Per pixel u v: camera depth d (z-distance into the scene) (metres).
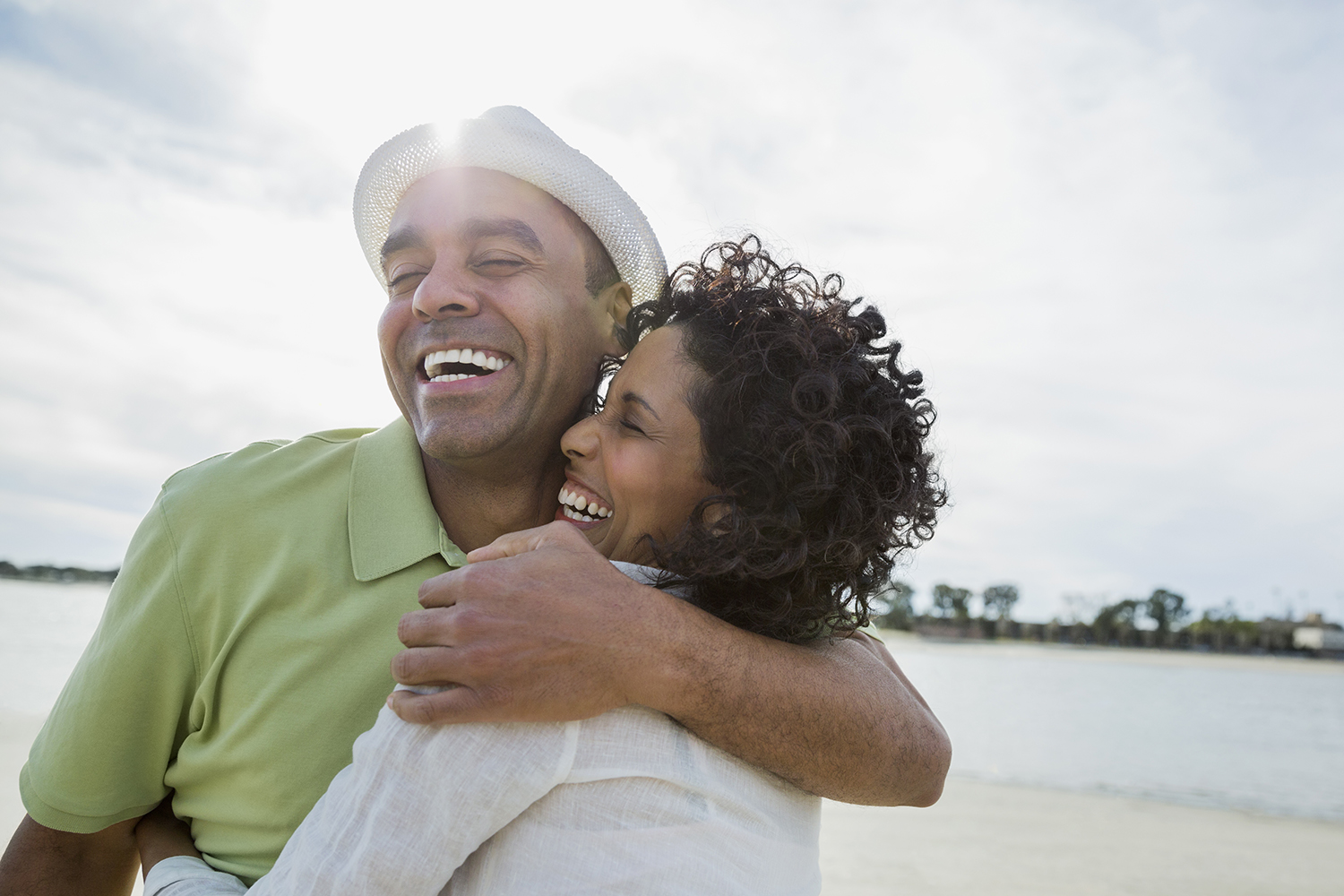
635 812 1.12
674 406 1.43
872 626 1.94
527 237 1.82
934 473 1.62
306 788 1.59
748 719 1.22
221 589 1.67
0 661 13.20
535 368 1.83
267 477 1.77
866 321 1.61
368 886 1.07
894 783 1.43
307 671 1.63
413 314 1.83
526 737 1.09
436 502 1.93
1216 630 119.06
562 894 1.08
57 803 1.63
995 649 95.75
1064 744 16.38
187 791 1.71
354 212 2.03
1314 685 50.38
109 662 1.64
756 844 1.22
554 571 1.16
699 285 1.69
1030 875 5.55
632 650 1.14
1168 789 10.98
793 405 1.34
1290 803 10.31
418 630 1.12
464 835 1.08
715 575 1.32
